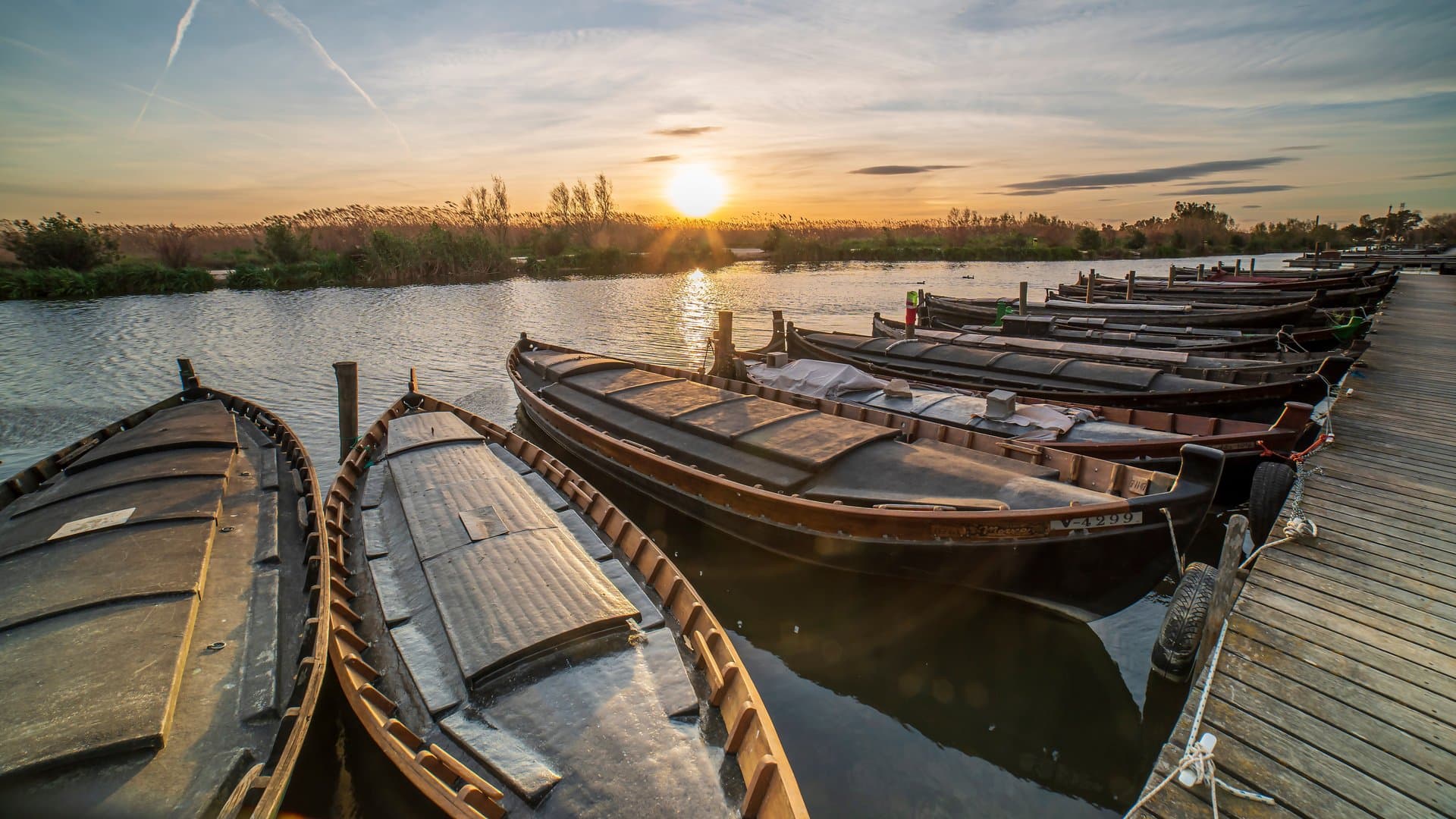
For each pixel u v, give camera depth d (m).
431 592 7.00
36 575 6.31
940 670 8.89
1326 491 9.74
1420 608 6.82
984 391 17.12
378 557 8.18
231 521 8.20
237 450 10.05
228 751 4.89
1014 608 9.44
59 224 53.88
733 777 5.11
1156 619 9.70
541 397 16.30
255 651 6.00
